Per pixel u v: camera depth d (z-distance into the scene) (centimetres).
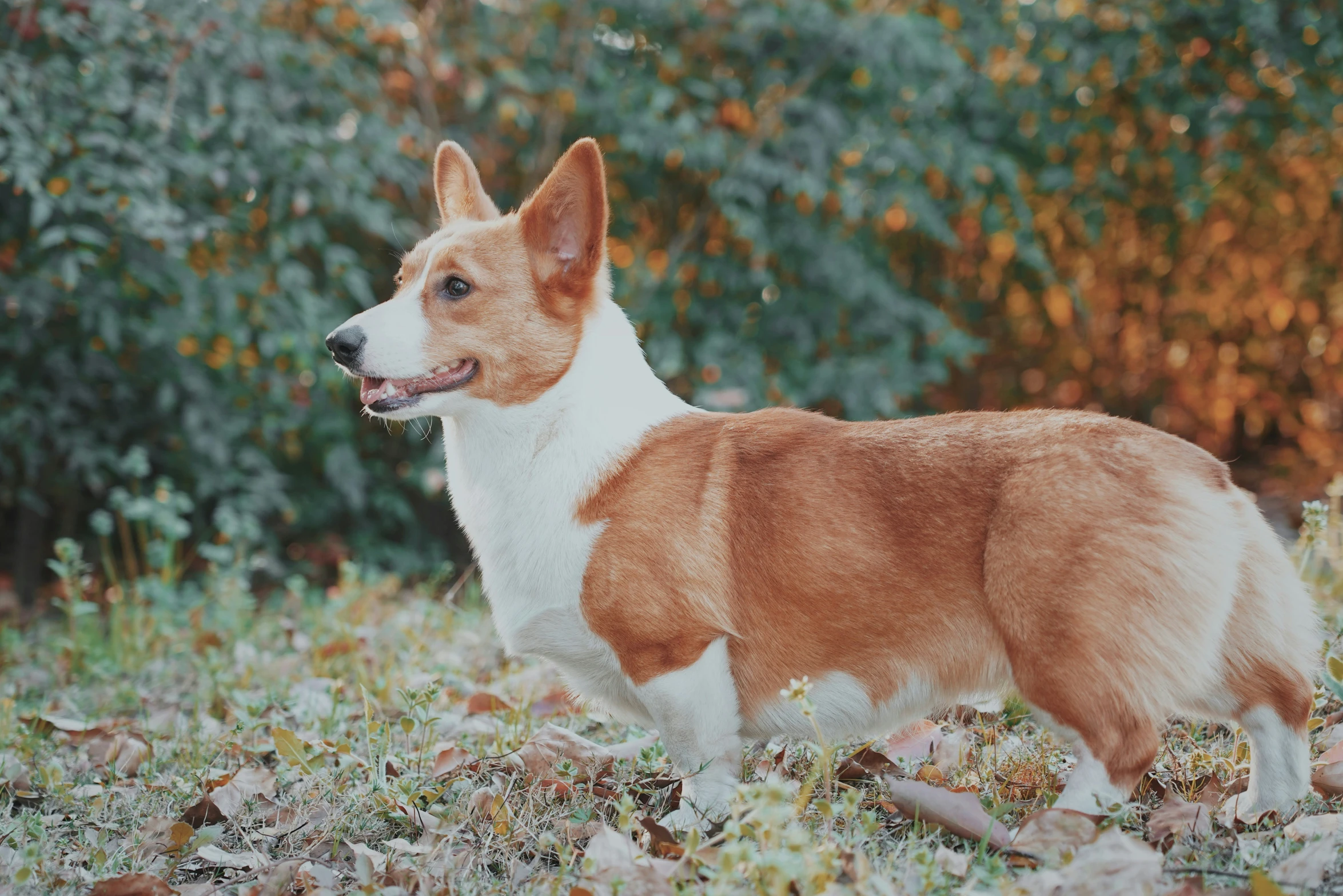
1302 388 912
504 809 278
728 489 287
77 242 579
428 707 333
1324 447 912
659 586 280
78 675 497
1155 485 258
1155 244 812
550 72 713
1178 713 279
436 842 271
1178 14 645
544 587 291
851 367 676
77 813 317
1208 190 673
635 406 304
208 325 618
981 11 693
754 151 680
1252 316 879
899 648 275
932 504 271
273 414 673
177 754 369
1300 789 266
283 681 454
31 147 524
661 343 673
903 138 665
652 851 262
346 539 755
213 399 653
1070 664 254
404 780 300
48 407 633
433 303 301
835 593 275
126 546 622
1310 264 834
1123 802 253
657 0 696
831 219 722
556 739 328
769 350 695
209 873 272
